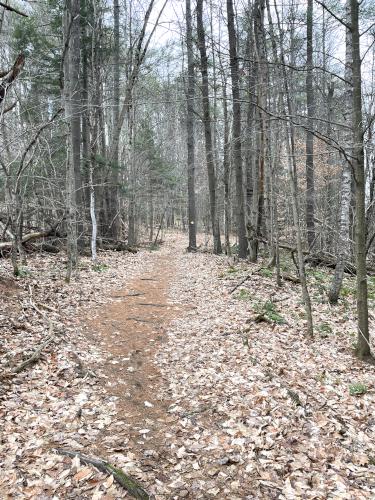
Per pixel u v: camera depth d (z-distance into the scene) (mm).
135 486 3803
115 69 20406
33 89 18016
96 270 13273
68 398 5379
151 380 6223
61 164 15062
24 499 3592
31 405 5086
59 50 18438
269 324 8438
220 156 21953
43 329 7359
